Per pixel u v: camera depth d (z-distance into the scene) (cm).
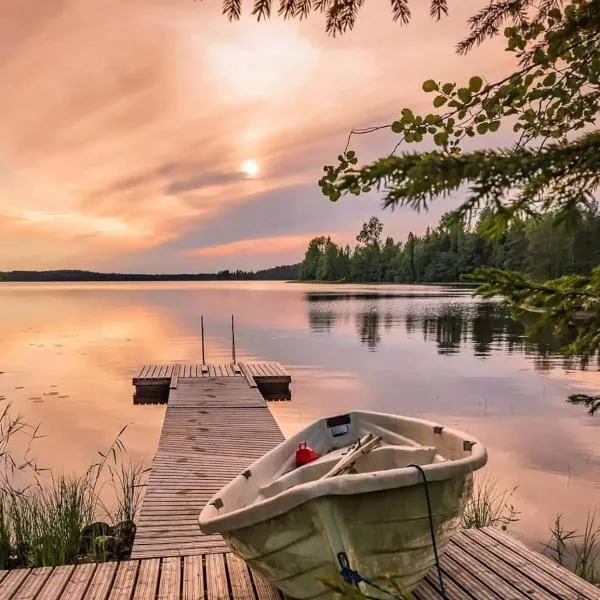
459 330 2531
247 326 2806
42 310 4247
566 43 118
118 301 5788
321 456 462
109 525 497
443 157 70
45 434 880
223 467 607
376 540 283
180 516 458
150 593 329
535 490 618
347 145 114
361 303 4466
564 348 99
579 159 73
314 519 271
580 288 96
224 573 355
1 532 430
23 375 1423
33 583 340
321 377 1414
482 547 377
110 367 1562
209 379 1215
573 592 317
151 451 795
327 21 128
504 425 920
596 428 895
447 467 294
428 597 320
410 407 1066
